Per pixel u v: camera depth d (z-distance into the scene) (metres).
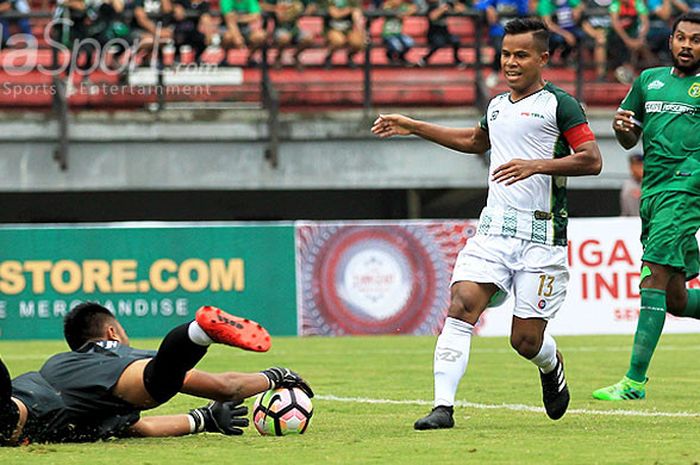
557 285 16.22
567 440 14.33
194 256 40.28
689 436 14.79
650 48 54.47
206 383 14.69
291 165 53.25
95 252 39.88
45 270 39.78
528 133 16.08
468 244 16.28
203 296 40.28
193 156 52.78
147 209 59.28
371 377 25.00
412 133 17.22
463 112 54.28
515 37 16.17
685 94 19.62
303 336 40.50
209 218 59.69
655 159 19.91
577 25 53.81
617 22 53.84
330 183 53.34
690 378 24.36
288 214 59.88
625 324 40.78
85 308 14.87
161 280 40.16
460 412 18.05
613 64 54.69
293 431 15.09
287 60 56.69
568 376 25.05
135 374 14.00
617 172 53.88
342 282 40.66
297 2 53.50
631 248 40.88
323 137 53.25
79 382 14.09
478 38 54.06
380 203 59.84
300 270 40.62
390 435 15.05
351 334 40.62
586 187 53.81
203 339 13.41
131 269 40.03
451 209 59.91
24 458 12.97
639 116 20.19
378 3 56.53
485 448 13.57
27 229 39.69
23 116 51.47
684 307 20.61
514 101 16.31
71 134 51.88
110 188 52.16
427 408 18.81
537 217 16.08
